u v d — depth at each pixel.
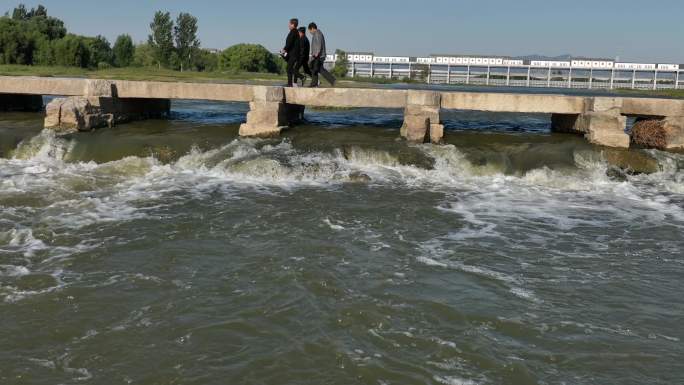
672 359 6.57
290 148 16.77
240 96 18.80
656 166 15.93
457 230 11.08
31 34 75.25
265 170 14.95
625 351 6.73
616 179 15.31
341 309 7.54
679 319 7.57
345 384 5.99
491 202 13.24
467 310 7.62
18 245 9.69
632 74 121.31
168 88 19.25
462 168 15.80
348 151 16.38
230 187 13.91
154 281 8.37
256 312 7.45
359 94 18.39
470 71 131.88
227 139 17.41
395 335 6.95
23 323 7.09
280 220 11.31
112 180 14.26
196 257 9.29
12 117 20.92
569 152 16.44
